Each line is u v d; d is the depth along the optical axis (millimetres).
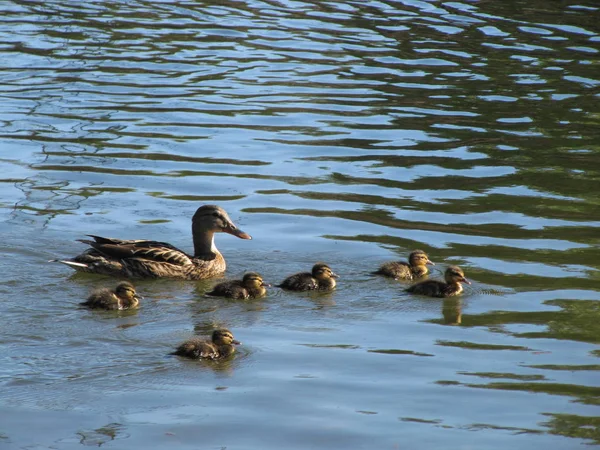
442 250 15656
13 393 10586
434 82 26109
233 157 20250
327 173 19406
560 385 11094
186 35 30828
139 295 13594
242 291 13852
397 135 21922
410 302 13758
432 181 19062
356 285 14375
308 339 12391
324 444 9688
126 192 18094
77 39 29906
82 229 16203
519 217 17172
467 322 12992
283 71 27016
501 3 35750
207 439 9742
